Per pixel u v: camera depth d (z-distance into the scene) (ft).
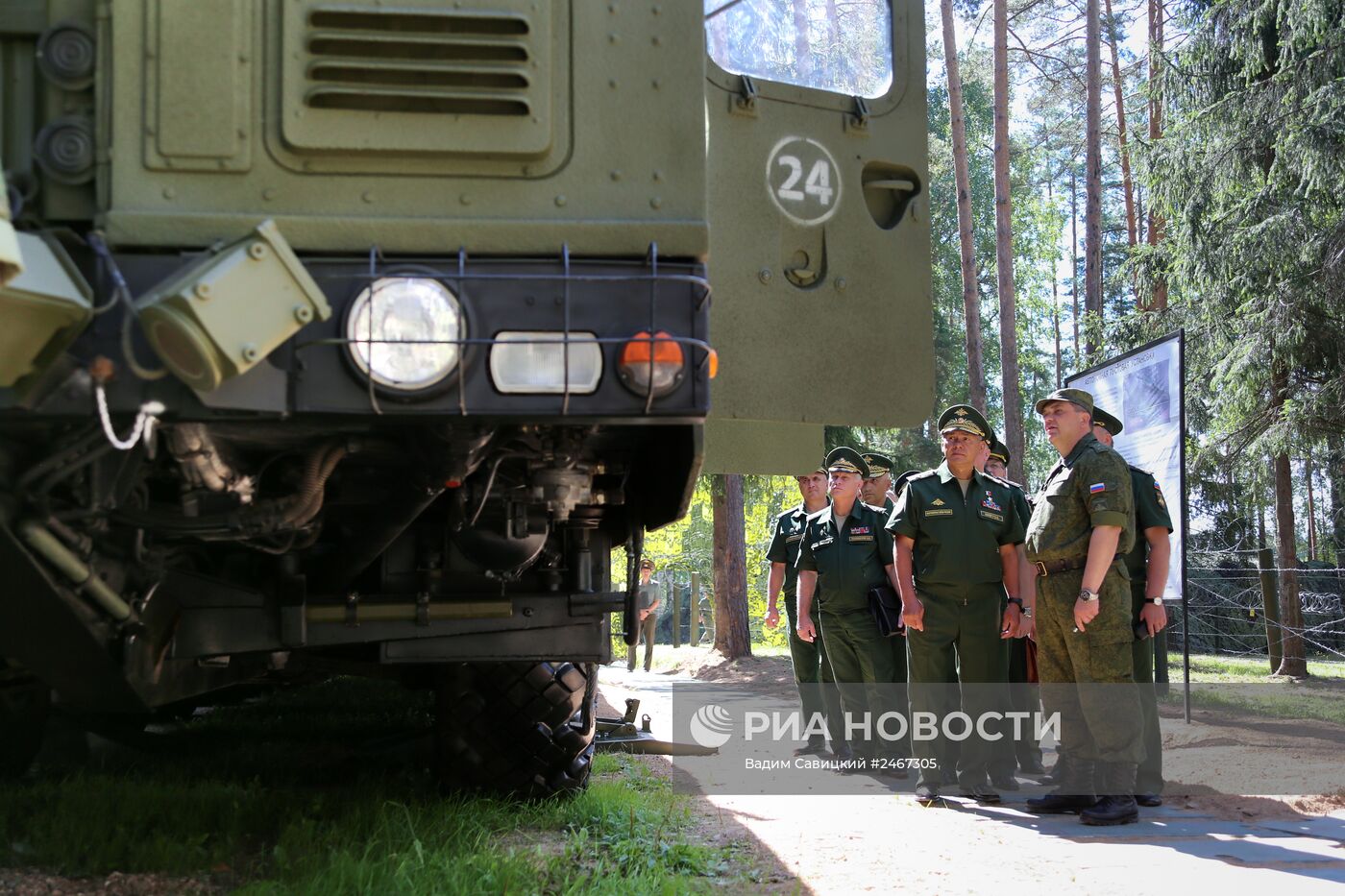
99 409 9.03
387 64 10.05
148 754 20.42
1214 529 67.21
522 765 15.81
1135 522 18.63
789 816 18.04
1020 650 23.99
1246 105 49.73
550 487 12.48
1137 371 30.53
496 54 10.27
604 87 10.43
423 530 14.33
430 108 10.13
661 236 10.31
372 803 14.73
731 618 59.77
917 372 14.39
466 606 14.07
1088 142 67.51
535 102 10.28
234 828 13.57
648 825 15.62
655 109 10.46
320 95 9.96
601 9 10.48
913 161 14.69
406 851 12.19
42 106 10.07
